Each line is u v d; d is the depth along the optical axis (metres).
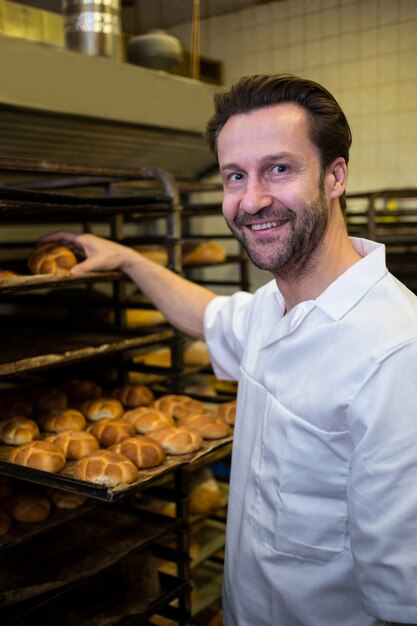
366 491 1.09
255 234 1.23
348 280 1.23
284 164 1.17
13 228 3.00
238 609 1.42
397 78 3.72
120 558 1.71
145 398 2.09
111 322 2.53
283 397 1.30
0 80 2.00
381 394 1.10
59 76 2.20
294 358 1.29
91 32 2.44
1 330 2.13
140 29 4.20
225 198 1.26
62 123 2.39
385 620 1.09
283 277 1.32
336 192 1.24
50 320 2.21
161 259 2.58
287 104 1.17
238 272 4.24
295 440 1.26
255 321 1.56
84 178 2.06
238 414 1.50
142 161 3.15
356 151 3.97
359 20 3.77
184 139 3.09
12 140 2.41
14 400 1.95
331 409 1.18
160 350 2.64
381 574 1.08
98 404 1.98
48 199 1.58
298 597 1.29
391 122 3.80
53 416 1.88
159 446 1.63
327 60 3.92
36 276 1.59
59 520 1.60
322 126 1.17
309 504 1.26
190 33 4.23
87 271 1.76
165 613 1.97
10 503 1.62
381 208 3.90
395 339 1.12
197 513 2.43
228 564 1.49
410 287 3.11
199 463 2.44
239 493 1.46
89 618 1.72
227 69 4.23
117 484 1.39
